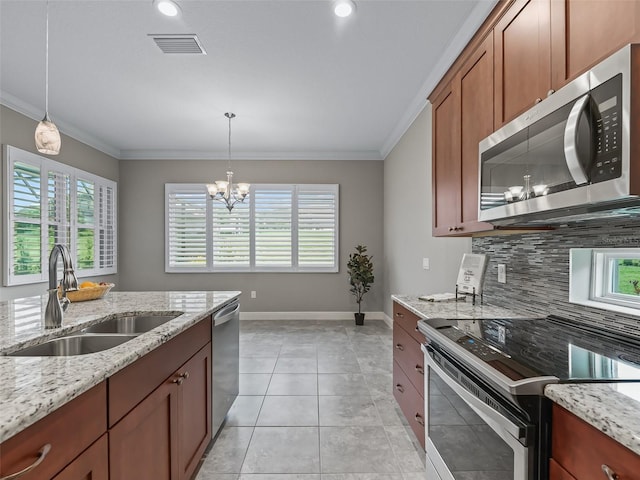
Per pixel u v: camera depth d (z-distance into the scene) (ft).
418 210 11.98
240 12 7.04
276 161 17.85
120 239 17.53
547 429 2.81
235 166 17.83
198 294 8.29
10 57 8.75
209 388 6.24
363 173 17.89
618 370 3.13
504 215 4.57
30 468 2.27
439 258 10.15
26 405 2.30
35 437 2.36
